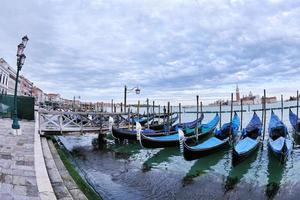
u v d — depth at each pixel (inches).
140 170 470.0
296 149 701.3
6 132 463.8
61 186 221.1
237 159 478.3
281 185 398.9
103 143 753.6
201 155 512.1
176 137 653.3
